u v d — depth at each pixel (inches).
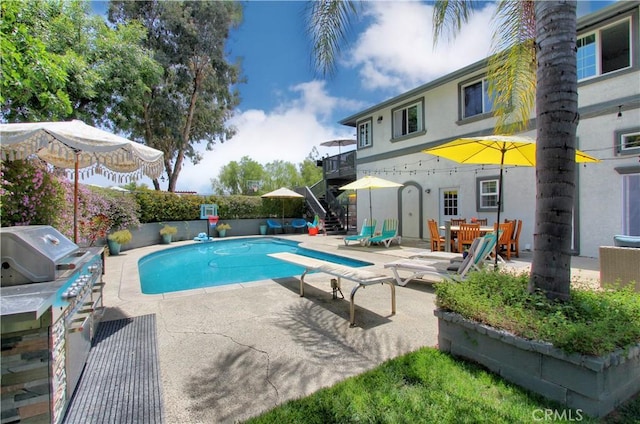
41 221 217.9
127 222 445.7
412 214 538.6
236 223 673.0
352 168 671.8
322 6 158.1
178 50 679.7
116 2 633.0
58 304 81.4
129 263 336.5
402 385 101.6
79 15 395.5
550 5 110.5
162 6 652.1
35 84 201.5
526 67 215.5
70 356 93.3
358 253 398.6
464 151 233.6
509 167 401.1
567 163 109.9
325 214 705.6
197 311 177.3
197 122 808.9
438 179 493.0
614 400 89.0
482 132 430.3
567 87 108.0
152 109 685.3
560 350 88.7
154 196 542.9
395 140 564.1
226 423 86.0
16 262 85.6
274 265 406.6
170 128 713.6
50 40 339.9
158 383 105.7
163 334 146.0
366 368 114.7
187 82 713.6
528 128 370.3
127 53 462.6
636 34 298.7
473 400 92.7
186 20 661.9
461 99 457.1
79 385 104.0
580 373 86.1
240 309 181.0
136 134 704.4
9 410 72.7
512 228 343.0
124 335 144.6
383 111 591.8
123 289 226.1
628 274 187.3
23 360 73.9
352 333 146.5
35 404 75.2
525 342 95.8
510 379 102.2
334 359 121.8
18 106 292.2
